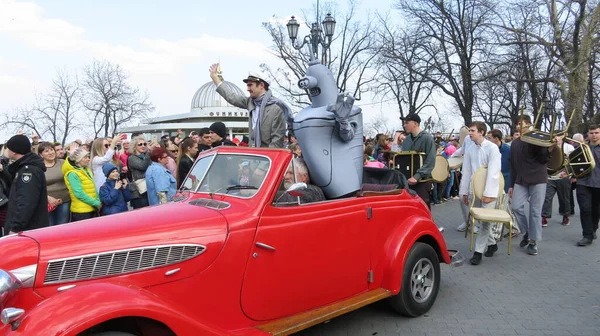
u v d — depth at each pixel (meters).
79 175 6.14
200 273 3.09
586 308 4.82
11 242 2.83
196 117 37.28
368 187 5.10
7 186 6.02
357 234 4.07
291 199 3.68
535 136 6.79
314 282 3.72
